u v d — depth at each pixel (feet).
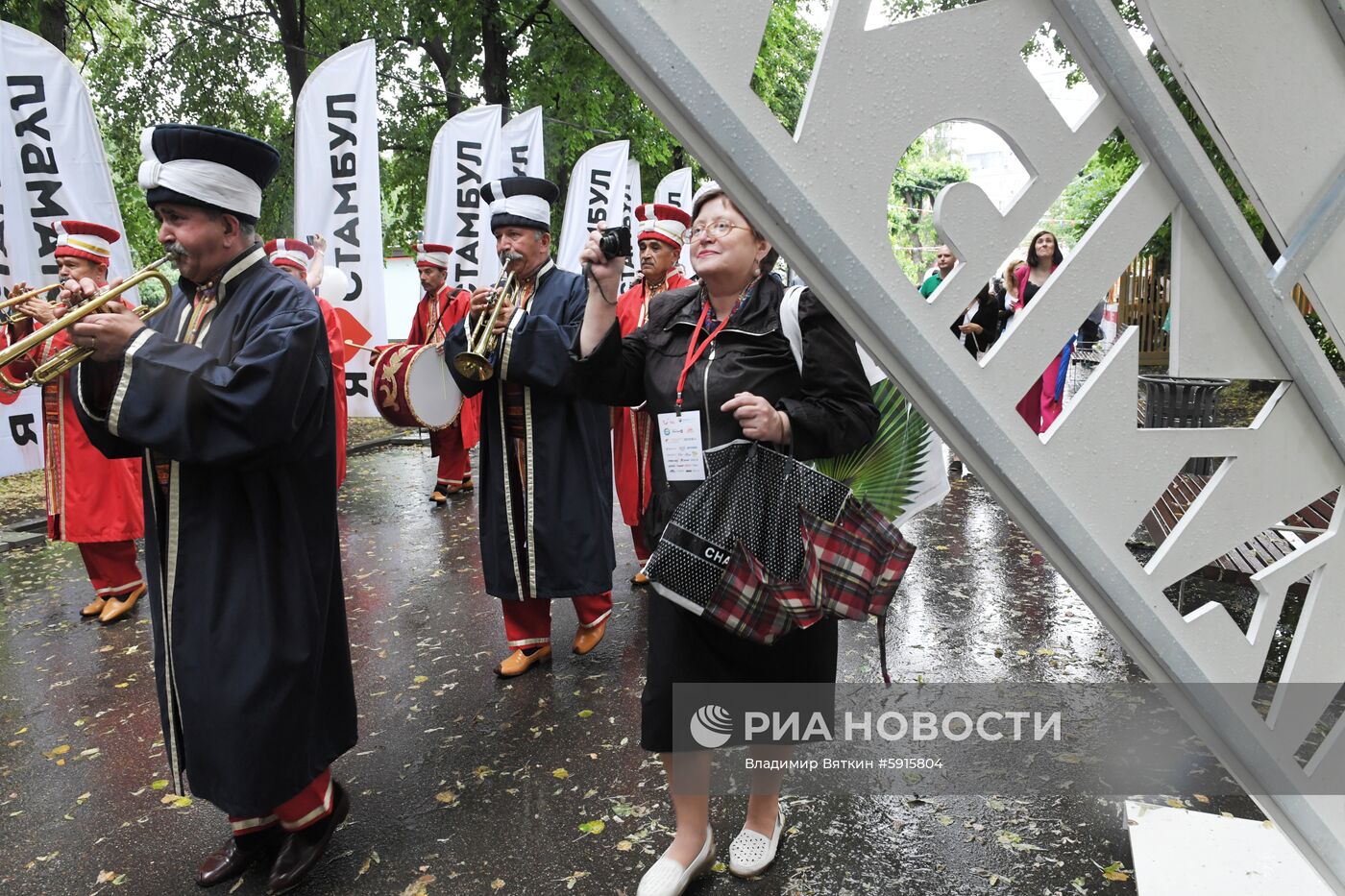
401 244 57.72
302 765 7.53
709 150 3.53
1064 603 14.57
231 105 47.29
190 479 7.21
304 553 7.45
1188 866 6.98
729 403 6.45
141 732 11.31
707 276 6.91
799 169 3.57
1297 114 4.10
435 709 11.53
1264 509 4.53
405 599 16.08
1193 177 3.92
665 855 7.63
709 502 6.38
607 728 10.81
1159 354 39.24
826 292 3.76
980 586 15.53
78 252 13.75
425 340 25.62
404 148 49.29
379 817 9.07
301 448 7.44
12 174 19.34
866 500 6.92
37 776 10.28
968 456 4.07
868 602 6.40
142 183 7.25
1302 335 4.23
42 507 24.41
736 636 6.97
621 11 3.27
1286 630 12.49
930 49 3.68
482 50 47.78
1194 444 4.33
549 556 11.94
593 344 7.28
